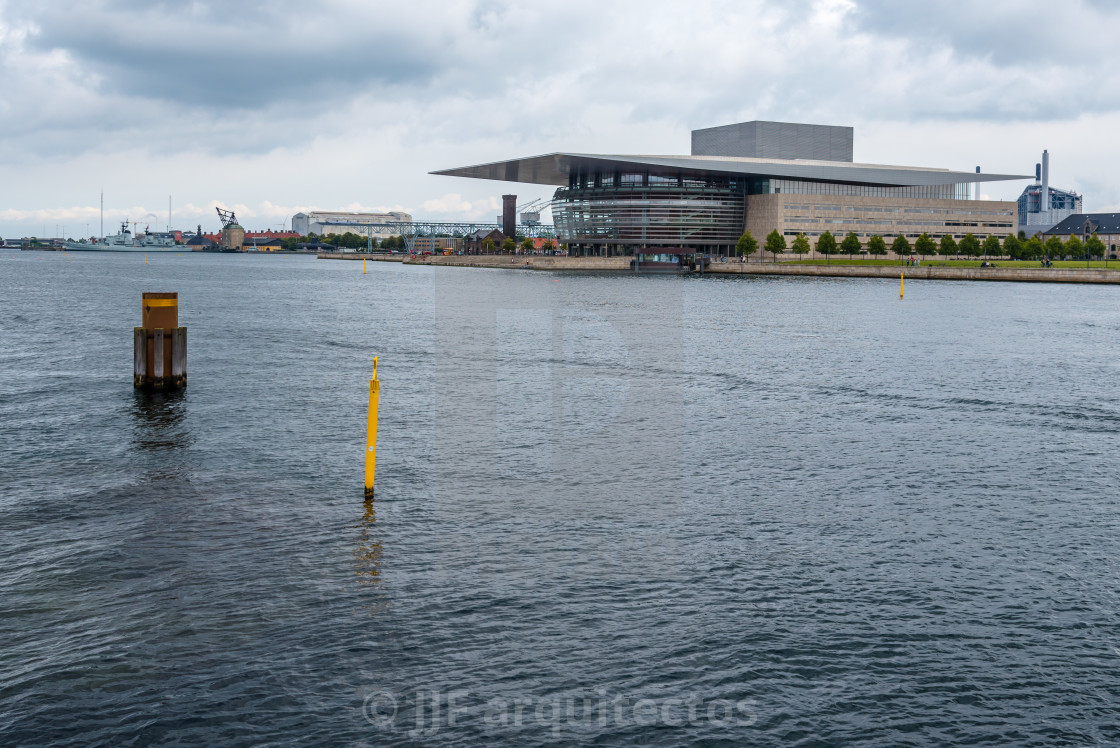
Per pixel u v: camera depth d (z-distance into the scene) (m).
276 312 91.62
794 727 13.91
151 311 40.56
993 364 54.88
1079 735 13.77
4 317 79.75
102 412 35.75
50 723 13.59
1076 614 17.64
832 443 32.31
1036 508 24.55
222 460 28.53
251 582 18.50
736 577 19.20
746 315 91.56
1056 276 168.50
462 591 18.23
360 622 16.81
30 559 19.59
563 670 15.34
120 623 16.61
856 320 86.06
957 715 14.24
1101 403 41.53
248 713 13.96
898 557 20.55
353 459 28.95
